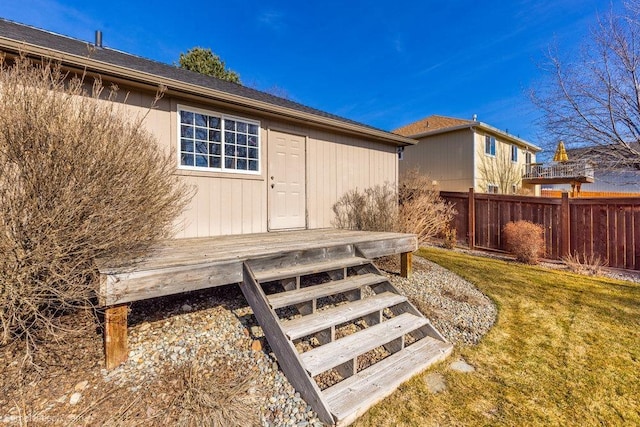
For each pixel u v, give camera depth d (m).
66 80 3.66
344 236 4.88
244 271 3.03
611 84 8.42
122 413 1.98
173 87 4.18
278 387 2.36
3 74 2.43
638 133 8.36
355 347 2.65
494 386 2.57
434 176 14.66
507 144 15.88
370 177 7.62
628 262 6.38
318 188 6.55
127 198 2.75
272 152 5.79
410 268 5.27
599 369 2.85
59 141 2.33
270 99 6.95
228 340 2.86
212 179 4.98
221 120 5.08
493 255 8.09
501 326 3.74
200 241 4.20
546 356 3.07
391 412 2.23
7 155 2.20
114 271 2.39
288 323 2.71
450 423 2.14
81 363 2.42
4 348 2.47
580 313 4.14
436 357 2.88
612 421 2.20
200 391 2.17
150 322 3.03
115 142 2.72
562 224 7.22
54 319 2.58
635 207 6.30
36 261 2.26
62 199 2.32
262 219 5.61
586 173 13.67
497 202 8.48
